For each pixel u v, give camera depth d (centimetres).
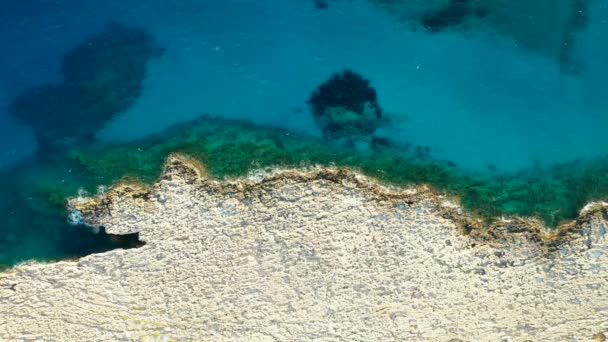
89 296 1587
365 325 1616
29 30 1733
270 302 1606
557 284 1612
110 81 1744
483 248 1619
